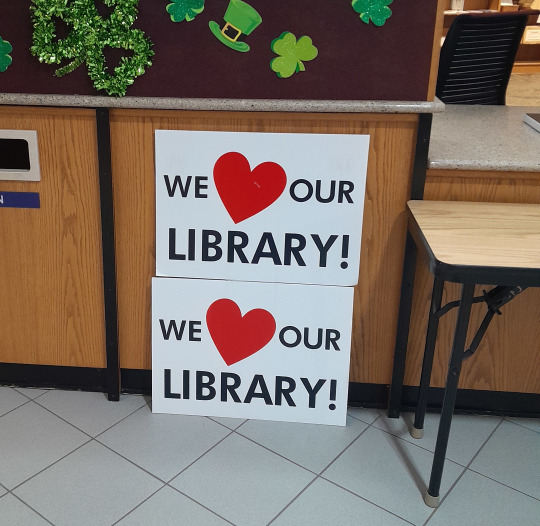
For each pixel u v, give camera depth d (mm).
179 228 2064
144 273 2156
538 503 1870
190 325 2143
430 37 1821
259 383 2172
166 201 2041
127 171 2037
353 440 2111
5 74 1938
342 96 1896
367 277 2102
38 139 2012
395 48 1837
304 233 2033
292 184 1990
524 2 5523
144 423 2166
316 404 2172
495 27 3209
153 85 1921
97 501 1827
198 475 1937
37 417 2178
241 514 1795
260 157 1972
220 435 2117
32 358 2303
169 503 1827
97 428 2133
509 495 1897
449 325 2137
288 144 1953
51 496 1840
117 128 1988
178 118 1962
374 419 2223
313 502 1845
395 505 1844
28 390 2330
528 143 2131
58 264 2166
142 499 1839
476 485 1932
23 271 2184
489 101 3484
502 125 2371
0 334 2279
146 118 1972
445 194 1997
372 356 2203
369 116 1911
